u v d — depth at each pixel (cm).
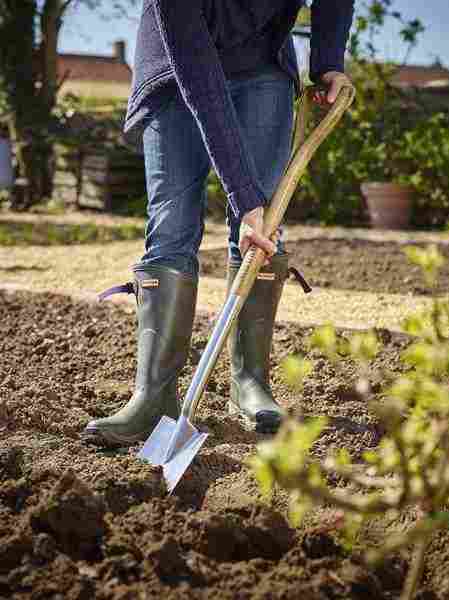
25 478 239
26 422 299
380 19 1136
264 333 318
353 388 340
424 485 171
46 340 423
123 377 369
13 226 1090
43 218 1218
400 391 179
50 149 1410
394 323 463
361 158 1155
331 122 296
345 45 315
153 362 295
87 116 1416
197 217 302
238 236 316
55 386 346
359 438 295
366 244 873
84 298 528
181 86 270
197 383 266
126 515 228
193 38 266
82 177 1343
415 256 175
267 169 308
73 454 276
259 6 292
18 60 1399
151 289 296
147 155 302
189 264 300
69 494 217
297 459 151
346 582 198
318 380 357
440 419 185
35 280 645
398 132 1176
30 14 1394
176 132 294
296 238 928
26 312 496
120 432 286
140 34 301
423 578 210
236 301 271
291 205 1224
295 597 189
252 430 307
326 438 294
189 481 254
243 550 217
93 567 205
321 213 1177
